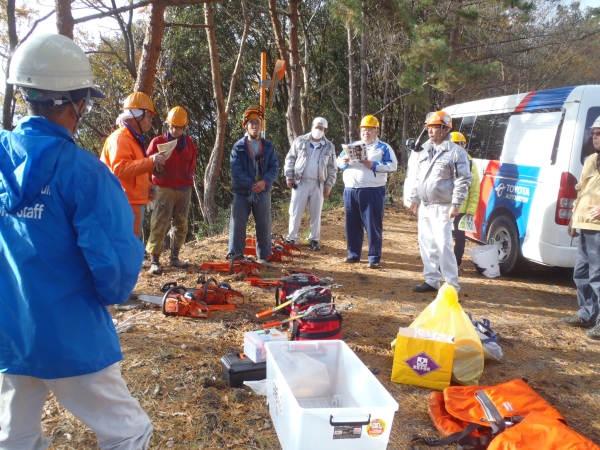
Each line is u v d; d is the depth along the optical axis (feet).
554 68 73.46
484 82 55.21
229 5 71.26
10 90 31.71
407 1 46.34
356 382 9.79
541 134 20.03
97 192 6.07
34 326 5.97
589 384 12.05
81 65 6.43
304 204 24.45
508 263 21.47
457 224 21.39
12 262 6.00
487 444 8.89
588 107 18.25
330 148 24.25
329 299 13.28
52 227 5.98
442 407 10.35
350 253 22.95
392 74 70.18
